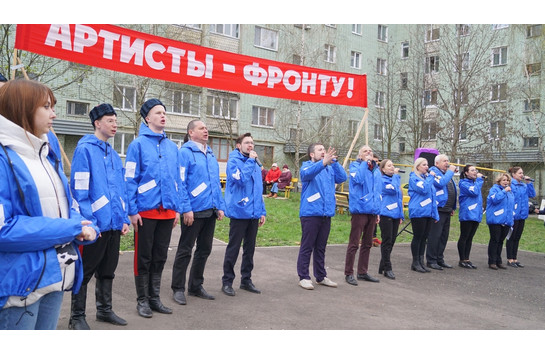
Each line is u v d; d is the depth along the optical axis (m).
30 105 2.36
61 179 2.55
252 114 31.72
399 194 7.86
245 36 30.11
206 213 5.46
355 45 35.09
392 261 9.19
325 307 5.50
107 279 4.44
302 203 6.54
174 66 6.47
